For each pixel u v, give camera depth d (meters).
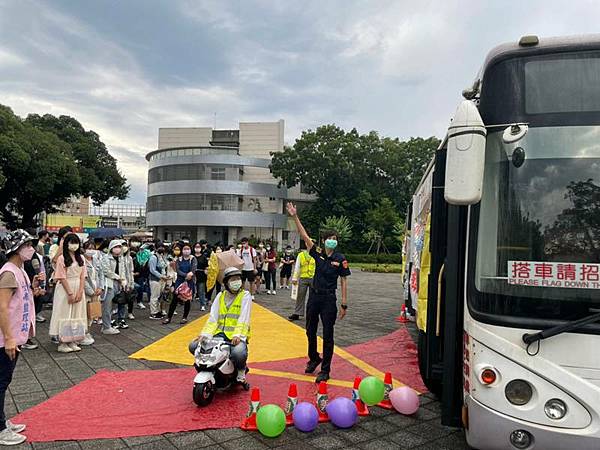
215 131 61.22
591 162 2.93
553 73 3.08
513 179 3.03
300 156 46.25
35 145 28.91
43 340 7.30
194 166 51.56
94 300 7.09
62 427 3.96
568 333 2.74
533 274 2.88
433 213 4.20
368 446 3.76
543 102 3.06
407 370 5.98
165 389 4.98
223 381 4.87
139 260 10.91
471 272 3.07
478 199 2.78
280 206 54.47
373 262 41.97
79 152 35.94
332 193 48.28
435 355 4.11
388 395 4.61
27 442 3.67
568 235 2.87
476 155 2.77
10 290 3.57
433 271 4.18
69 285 6.47
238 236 52.97
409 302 9.26
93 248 7.66
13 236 3.71
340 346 7.27
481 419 2.87
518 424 2.75
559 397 2.71
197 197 51.12
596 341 2.70
